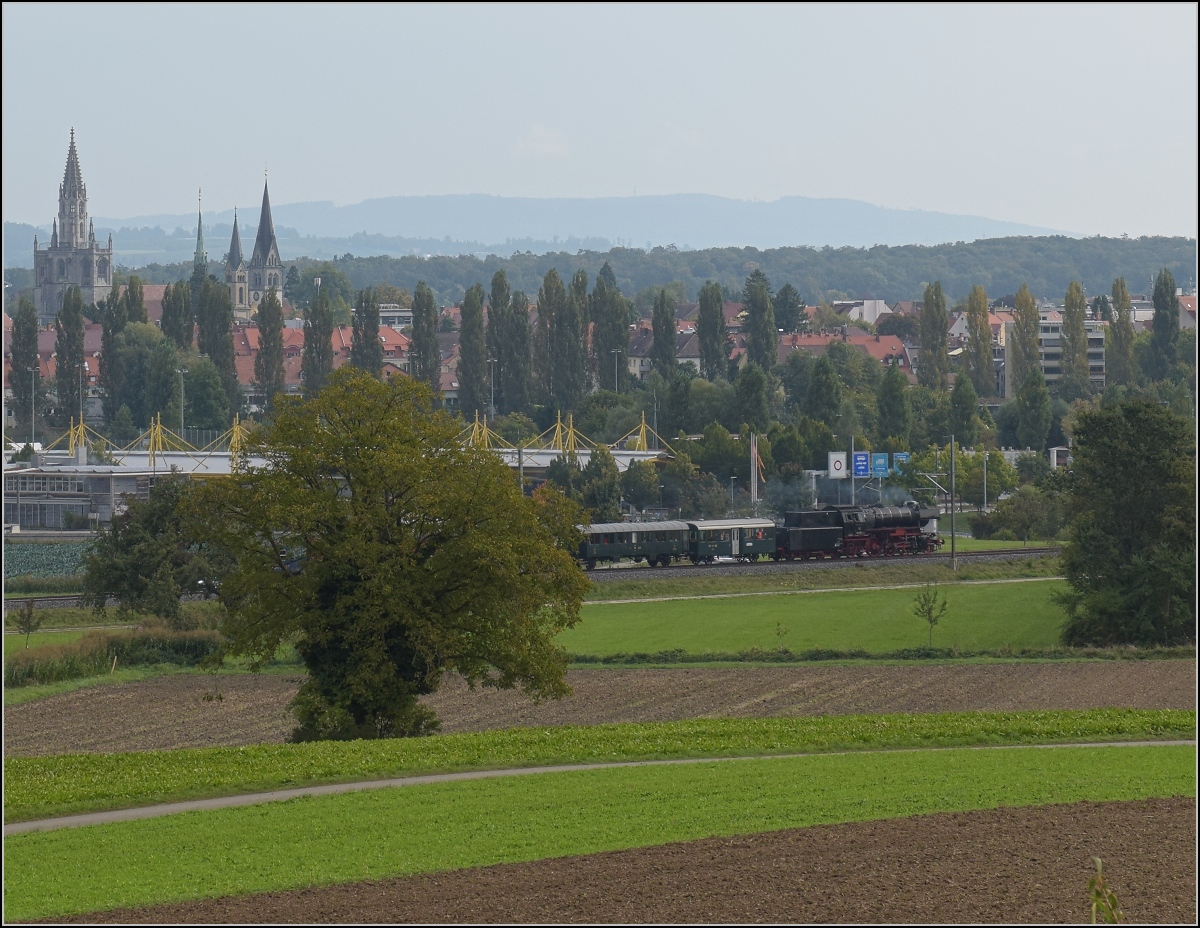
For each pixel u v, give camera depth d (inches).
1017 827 6186.0
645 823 6461.6
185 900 5428.2
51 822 6860.2
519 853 5974.4
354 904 5310.0
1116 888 5280.5
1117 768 7642.7
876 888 5344.5
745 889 5369.1
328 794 7283.5
